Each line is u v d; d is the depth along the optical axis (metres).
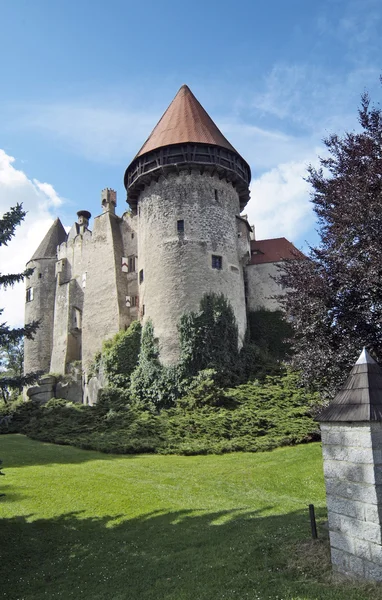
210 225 33.09
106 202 42.78
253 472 16.59
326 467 7.50
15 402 38.97
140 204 35.62
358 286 12.09
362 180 12.73
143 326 32.62
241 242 36.28
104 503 14.05
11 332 11.98
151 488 15.26
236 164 35.06
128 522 12.45
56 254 51.12
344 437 7.22
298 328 14.02
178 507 13.20
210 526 11.28
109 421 27.66
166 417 26.34
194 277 31.58
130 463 19.30
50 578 9.80
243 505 12.95
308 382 13.68
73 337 43.72
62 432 27.53
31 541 11.70
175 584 8.27
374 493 6.64
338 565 7.12
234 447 20.72
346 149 14.10
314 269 13.92
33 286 50.22
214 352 29.95
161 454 21.27
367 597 6.22
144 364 31.06
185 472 17.39
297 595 6.71
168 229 32.94
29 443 25.98
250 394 26.45
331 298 12.81
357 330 12.37
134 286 39.34
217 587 7.66
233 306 32.34
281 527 10.14
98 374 35.31
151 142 35.47
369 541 6.63
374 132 13.63
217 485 15.39
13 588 9.48
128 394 31.06
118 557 10.27
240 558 8.63
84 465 19.16
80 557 10.63
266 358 31.70
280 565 7.94
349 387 7.45
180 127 34.88
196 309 30.88
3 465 19.72
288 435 21.22
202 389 26.81
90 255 42.69
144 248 34.31
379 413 6.76
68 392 39.66
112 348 33.31
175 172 33.78
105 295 39.84
